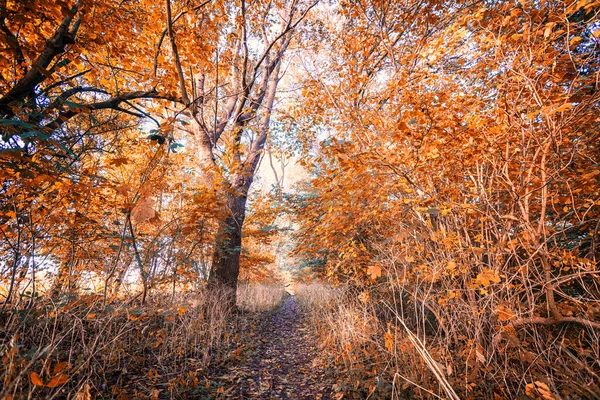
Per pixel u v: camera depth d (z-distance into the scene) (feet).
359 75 14.34
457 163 9.37
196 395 8.87
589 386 6.24
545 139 7.29
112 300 9.57
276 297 37.91
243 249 20.71
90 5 8.64
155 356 10.66
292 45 24.49
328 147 9.75
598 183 7.84
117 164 7.30
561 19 7.02
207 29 15.48
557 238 10.07
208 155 19.65
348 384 10.08
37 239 8.71
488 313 8.85
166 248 11.96
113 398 7.49
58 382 4.66
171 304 12.90
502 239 8.29
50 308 8.69
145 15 14.16
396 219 11.57
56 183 7.08
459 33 8.38
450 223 10.18
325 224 14.96
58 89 12.50
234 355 12.69
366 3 15.47
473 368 8.04
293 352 15.61
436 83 10.61
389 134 11.60
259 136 23.80
